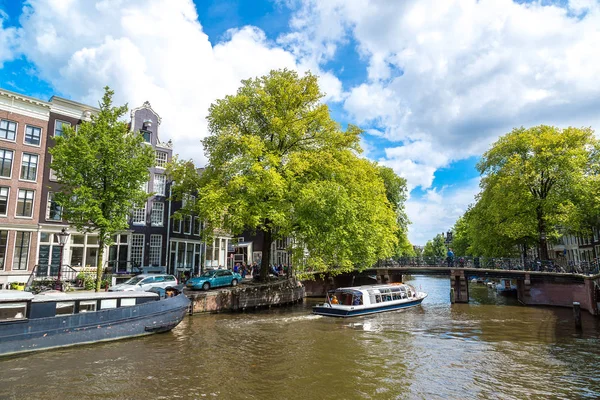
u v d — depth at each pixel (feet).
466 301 113.80
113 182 68.23
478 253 154.81
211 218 77.15
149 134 108.47
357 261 101.50
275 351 49.98
